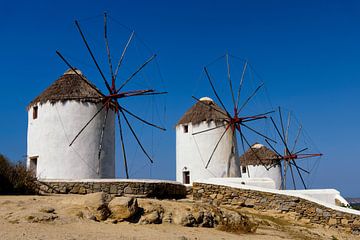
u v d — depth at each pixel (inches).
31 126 791.1
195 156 971.3
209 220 456.8
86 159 751.7
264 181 759.1
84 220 386.6
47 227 346.9
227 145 973.2
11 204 414.9
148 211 433.4
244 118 947.3
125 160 675.4
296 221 602.2
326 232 572.4
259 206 621.9
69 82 787.4
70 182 590.9
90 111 768.3
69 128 753.0
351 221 598.5
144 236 360.2
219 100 936.3
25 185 552.4
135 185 604.4
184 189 693.3
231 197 631.8
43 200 443.8
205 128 972.6
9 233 315.3
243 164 1338.6
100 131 775.7
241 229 465.1
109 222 399.2
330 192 721.0
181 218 439.2
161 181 631.8
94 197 417.7
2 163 547.5
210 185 645.3
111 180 599.2
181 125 1007.0
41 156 754.2
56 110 759.1
